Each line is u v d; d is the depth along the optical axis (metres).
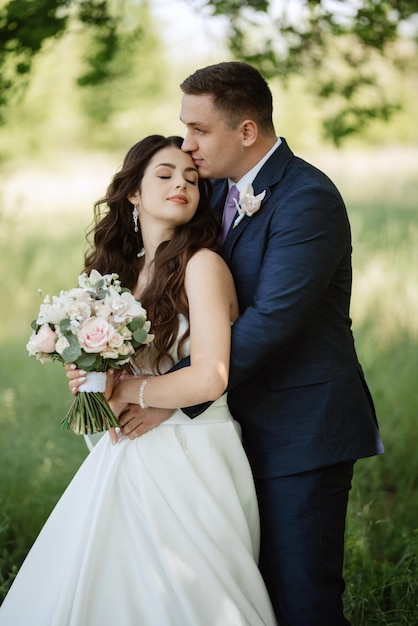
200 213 2.75
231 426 2.69
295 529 2.69
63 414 5.09
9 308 7.25
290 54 5.06
